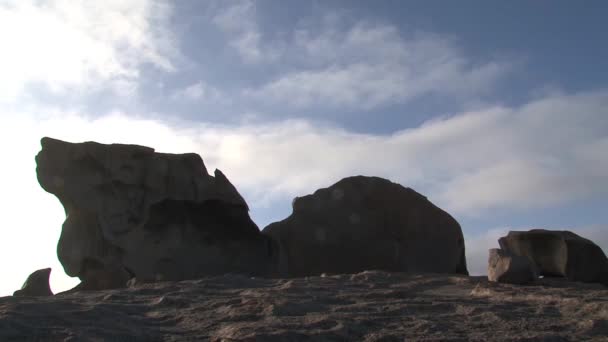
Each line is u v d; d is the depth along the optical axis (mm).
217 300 6703
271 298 6598
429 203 21625
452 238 21328
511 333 4922
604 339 4711
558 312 5996
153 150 19891
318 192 22016
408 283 9484
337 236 20812
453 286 9281
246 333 4723
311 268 20625
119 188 19281
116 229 18875
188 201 19516
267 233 21438
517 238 15891
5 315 5055
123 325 5168
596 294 7828
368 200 21375
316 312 5992
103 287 18578
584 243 15109
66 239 19250
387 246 20562
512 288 8758
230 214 19828
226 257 19672
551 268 15320
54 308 5777
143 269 18719
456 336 4777
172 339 4688
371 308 6215
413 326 5234
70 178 19234
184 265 19125
